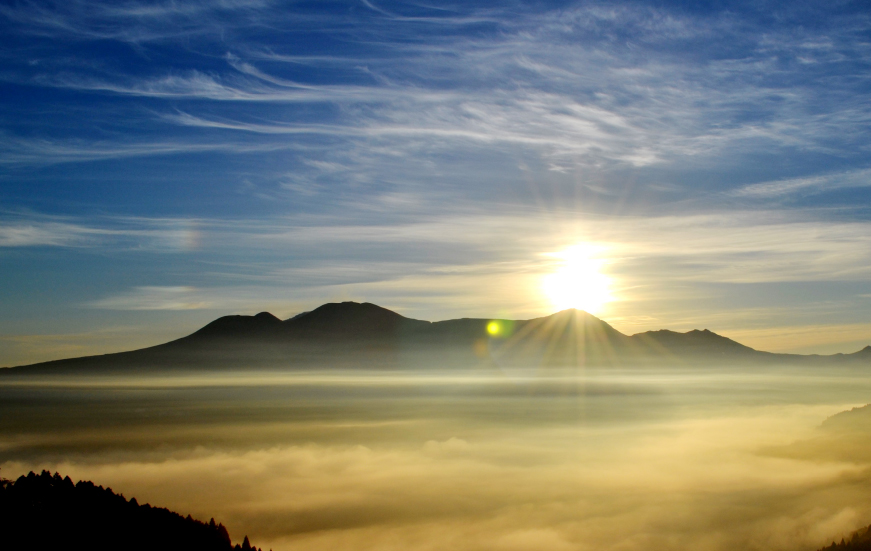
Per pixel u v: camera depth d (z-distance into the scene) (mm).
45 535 81938
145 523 92188
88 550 80250
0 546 76875
